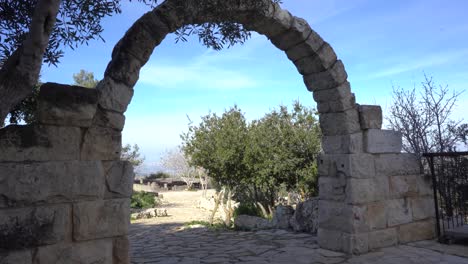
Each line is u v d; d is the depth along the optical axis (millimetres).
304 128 10625
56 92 4164
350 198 6438
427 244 6895
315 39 6375
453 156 7352
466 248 6559
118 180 4570
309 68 6738
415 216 7188
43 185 4039
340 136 6723
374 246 6574
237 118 11414
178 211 17391
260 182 10430
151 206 19828
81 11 4938
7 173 3852
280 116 10812
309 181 10039
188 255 6914
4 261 3787
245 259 6363
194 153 11305
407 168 7230
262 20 5883
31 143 4016
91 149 4402
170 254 7102
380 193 6766
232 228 10422
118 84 4605
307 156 10359
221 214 13391
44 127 4117
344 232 6520
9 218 3842
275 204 11805
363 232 6453
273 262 6070
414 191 7242
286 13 6020
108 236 4441
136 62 4738
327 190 6902
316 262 5953
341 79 6582
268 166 10227
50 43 5016
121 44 4766
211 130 11375
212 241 8336
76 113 4246
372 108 6836
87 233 4281
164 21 4848
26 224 3928
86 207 4301
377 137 6828
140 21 4809
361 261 5926
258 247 7242
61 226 4125
